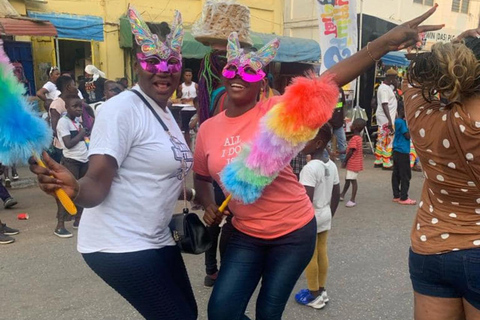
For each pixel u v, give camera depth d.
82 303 3.38
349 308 3.35
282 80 13.27
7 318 3.14
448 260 1.76
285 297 2.12
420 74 1.78
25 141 1.45
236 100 2.08
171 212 2.04
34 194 6.76
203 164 2.29
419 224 1.93
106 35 10.96
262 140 1.93
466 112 1.63
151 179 1.88
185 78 9.52
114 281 1.91
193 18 12.46
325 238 3.29
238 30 3.22
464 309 1.84
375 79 13.02
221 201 3.02
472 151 1.61
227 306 2.06
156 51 1.88
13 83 1.50
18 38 9.46
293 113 1.87
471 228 1.73
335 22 8.12
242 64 2.00
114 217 1.86
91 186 1.67
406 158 6.42
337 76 2.01
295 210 2.13
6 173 7.05
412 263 1.95
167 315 2.02
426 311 1.91
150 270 1.91
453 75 1.62
